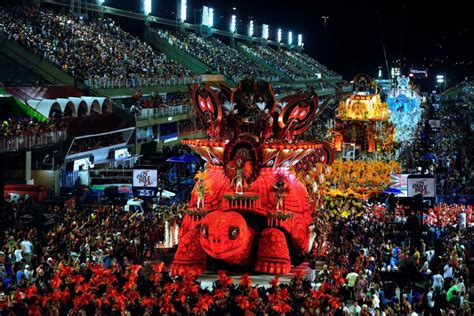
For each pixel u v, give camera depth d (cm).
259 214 3052
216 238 2844
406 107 7781
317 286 2531
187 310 2112
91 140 5156
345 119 5759
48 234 2973
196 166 5694
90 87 5947
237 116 3078
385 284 2645
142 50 8162
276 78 11769
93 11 8662
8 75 5897
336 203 4312
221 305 2134
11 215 3316
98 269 2314
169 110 6556
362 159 5644
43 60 5884
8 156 4094
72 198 3953
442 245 3331
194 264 2995
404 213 3988
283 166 3148
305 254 3297
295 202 3130
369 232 3606
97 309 2048
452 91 15725
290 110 3147
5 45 5869
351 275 2652
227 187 3053
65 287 2241
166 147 6419
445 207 4281
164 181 4931
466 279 2789
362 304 2403
